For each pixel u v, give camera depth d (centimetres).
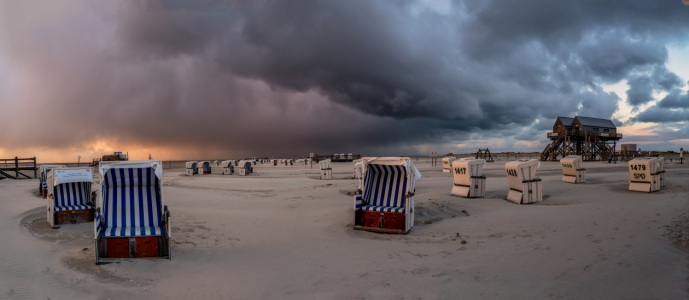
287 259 863
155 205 915
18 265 713
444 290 645
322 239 1064
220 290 659
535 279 678
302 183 2902
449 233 1098
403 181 1218
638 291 599
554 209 1346
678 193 1564
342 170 5191
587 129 6456
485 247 918
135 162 895
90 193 1281
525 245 909
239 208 1647
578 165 2202
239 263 827
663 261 729
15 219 1166
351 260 849
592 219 1124
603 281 649
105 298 595
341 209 1505
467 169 1719
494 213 1354
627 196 1560
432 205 1541
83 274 698
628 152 6988
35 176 3481
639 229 967
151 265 775
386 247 966
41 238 988
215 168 6488
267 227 1228
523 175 1539
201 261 831
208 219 1337
